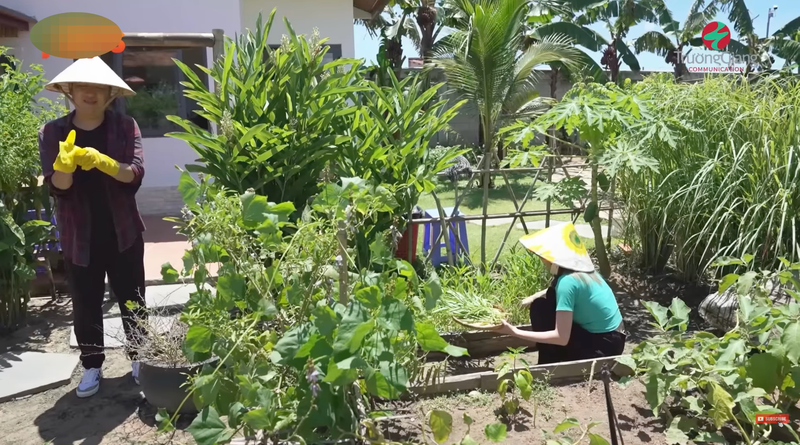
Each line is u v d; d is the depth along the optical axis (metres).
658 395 2.01
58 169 2.54
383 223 3.49
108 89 2.88
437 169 3.85
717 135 4.30
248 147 3.23
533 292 3.98
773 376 1.98
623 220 5.05
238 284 1.78
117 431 2.74
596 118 4.05
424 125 4.01
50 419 2.87
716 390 1.90
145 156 7.34
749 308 2.15
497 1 9.16
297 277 1.82
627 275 4.83
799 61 15.21
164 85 7.30
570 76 12.88
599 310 2.76
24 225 4.05
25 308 4.14
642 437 2.05
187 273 1.88
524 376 2.19
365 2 9.71
